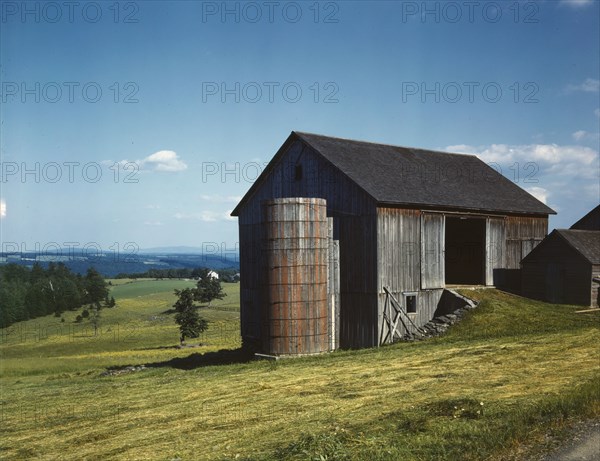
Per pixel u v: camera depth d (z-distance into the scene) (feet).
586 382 42.37
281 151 108.68
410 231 96.68
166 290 628.69
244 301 117.29
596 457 26.81
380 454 28.71
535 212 116.57
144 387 70.85
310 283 90.02
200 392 59.88
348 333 95.55
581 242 106.01
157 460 34.09
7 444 44.11
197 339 298.76
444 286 102.27
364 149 111.65
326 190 100.48
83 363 147.74
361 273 93.91
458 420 34.76
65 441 43.01
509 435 29.76
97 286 532.32
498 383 47.16
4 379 116.67
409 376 55.77
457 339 84.43
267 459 30.63
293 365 76.48
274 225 89.76
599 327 81.66
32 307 493.36
